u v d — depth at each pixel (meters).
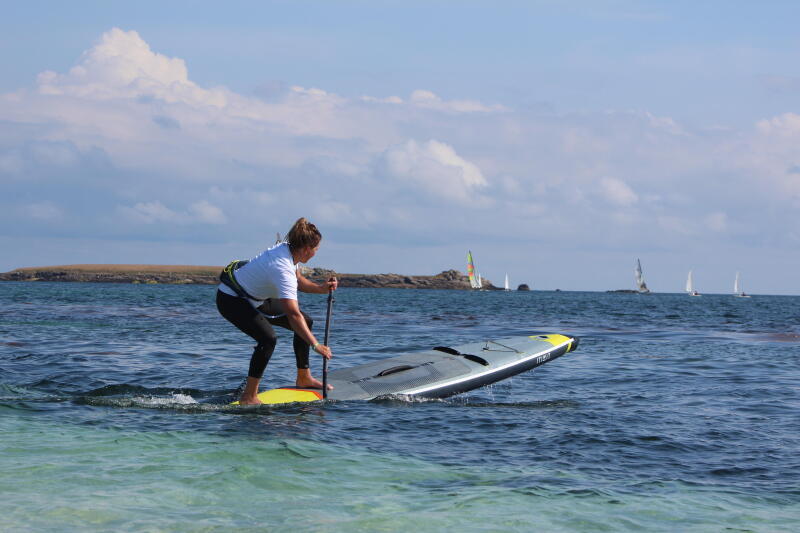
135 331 19.69
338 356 13.81
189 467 4.97
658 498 4.57
